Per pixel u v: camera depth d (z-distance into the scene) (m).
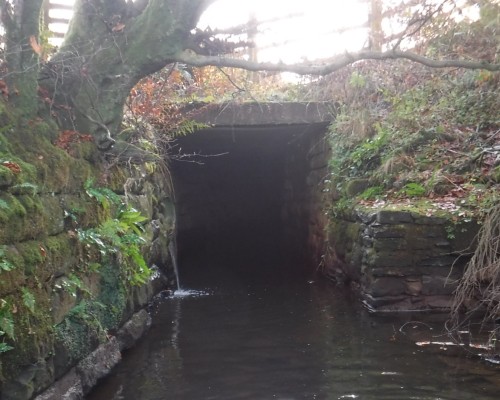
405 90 9.33
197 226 14.42
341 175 9.09
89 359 4.48
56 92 4.85
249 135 11.41
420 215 6.89
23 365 3.22
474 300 6.56
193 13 5.11
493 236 5.80
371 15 9.88
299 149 12.21
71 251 4.18
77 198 4.47
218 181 14.78
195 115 9.00
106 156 5.36
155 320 6.74
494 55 7.91
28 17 4.23
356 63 9.41
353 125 9.06
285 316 6.78
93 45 5.09
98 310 4.70
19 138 3.91
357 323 6.29
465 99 8.68
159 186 8.70
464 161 7.75
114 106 5.24
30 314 3.30
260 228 15.02
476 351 5.11
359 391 4.23
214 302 7.82
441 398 4.04
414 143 8.45
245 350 5.39
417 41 9.01
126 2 5.32
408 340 5.53
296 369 4.79
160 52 5.14
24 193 3.49
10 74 4.11
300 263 11.43
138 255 5.57
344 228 8.48
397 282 6.88
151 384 4.51
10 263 3.08
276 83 11.60
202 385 4.46
